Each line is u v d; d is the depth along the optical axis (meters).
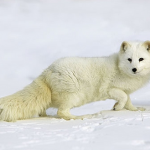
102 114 10.40
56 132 7.65
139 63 10.14
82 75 10.54
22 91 10.37
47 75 10.55
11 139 6.94
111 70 10.77
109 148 5.88
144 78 10.91
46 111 12.14
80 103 10.85
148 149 5.69
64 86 10.34
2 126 8.73
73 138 6.84
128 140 6.33
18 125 8.95
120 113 10.23
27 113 10.18
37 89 10.37
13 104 9.92
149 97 15.02
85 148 5.96
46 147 6.16
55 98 10.53
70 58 10.89
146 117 9.08
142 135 6.70
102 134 7.05
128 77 10.70
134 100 14.51
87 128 8.04
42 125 8.96
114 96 10.71
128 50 10.44
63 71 10.38
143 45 10.37
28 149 6.04
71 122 9.41
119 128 7.58
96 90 10.96
